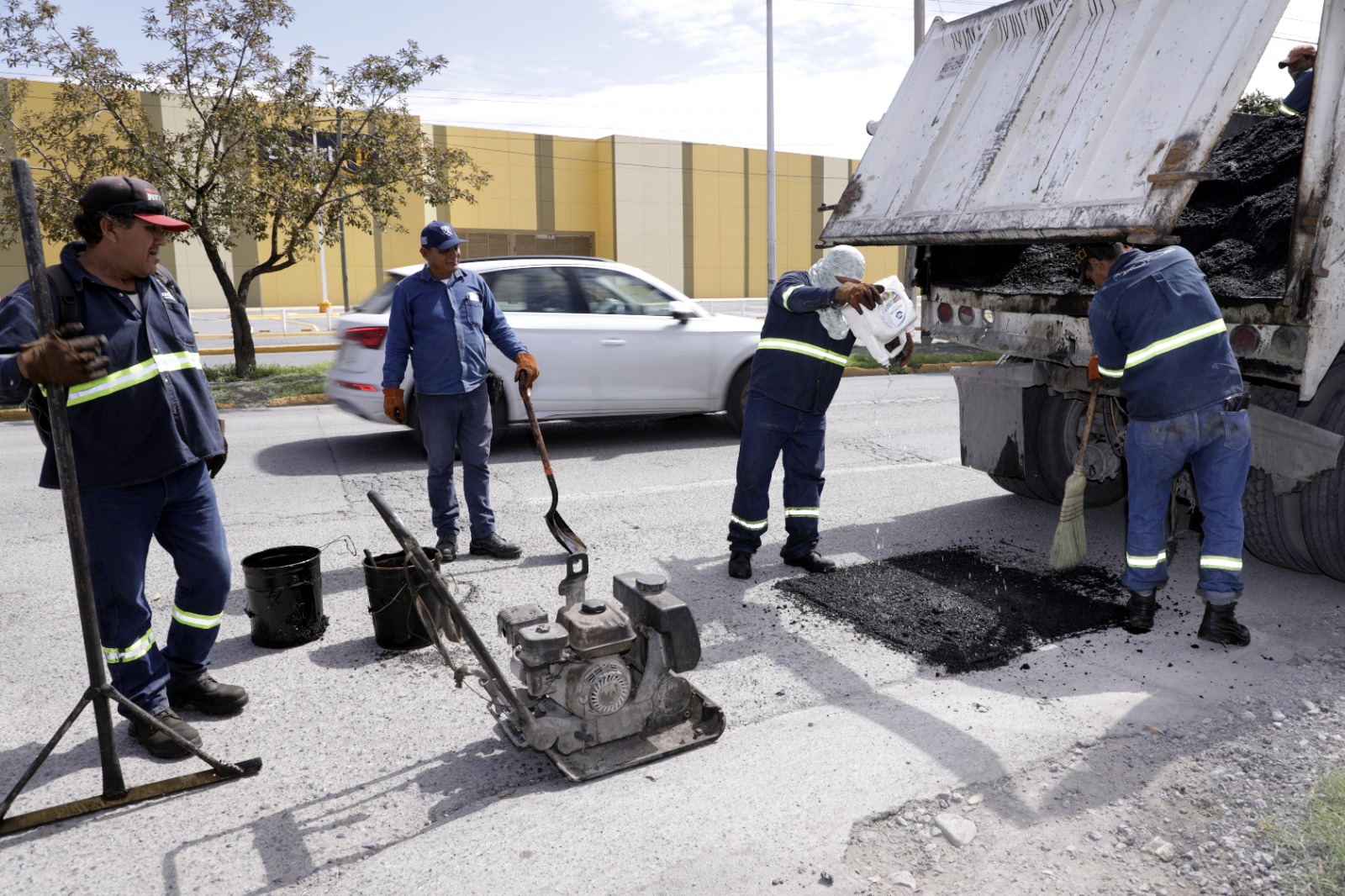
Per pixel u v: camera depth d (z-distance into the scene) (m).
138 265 2.81
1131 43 3.99
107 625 2.94
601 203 43.25
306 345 22.41
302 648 3.93
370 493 2.82
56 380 2.38
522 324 7.76
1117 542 5.32
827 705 3.34
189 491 3.10
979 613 4.21
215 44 13.28
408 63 14.23
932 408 10.34
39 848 2.55
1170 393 3.68
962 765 2.90
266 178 14.19
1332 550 4.27
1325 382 4.14
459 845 2.53
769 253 25.61
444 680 3.61
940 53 5.44
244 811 2.73
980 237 4.34
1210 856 2.47
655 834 2.57
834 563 4.90
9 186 13.23
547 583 4.70
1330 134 3.53
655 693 3.02
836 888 2.35
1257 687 3.44
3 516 6.09
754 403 4.62
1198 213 4.84
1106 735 3.09
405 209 39.09
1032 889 2.35
